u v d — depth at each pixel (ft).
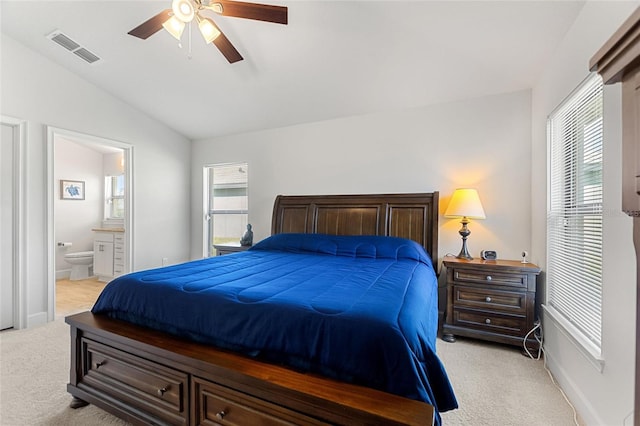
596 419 4.86
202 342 4.82
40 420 5.24
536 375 6.75
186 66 10.19
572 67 6.31
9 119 9.21
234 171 15.21
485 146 9.78
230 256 9.37
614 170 4.54
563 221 6.89
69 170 17.22
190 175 15.92
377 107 11.10
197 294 5.06
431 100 10.35
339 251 9.63
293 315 4.19
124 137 12.71
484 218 9.06
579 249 5.98
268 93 11.12
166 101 12.49
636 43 2.51
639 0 4.09
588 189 5.68
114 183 18.79
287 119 12.71
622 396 4.25
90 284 15.24
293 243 10.54
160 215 14.37
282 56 9.12
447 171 10.32
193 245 15.81
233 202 15.23
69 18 8.54
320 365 3.94
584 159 5.87
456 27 7.21
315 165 12.60
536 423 5.17
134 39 9.14
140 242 13.50
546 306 7.47
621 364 4.28
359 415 3.28
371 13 7.22
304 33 8.16
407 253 8.91
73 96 10.89
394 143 11.14
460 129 10.15
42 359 7.36
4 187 9.24
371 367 3.63
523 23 6.73
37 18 8.61
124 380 5.09
